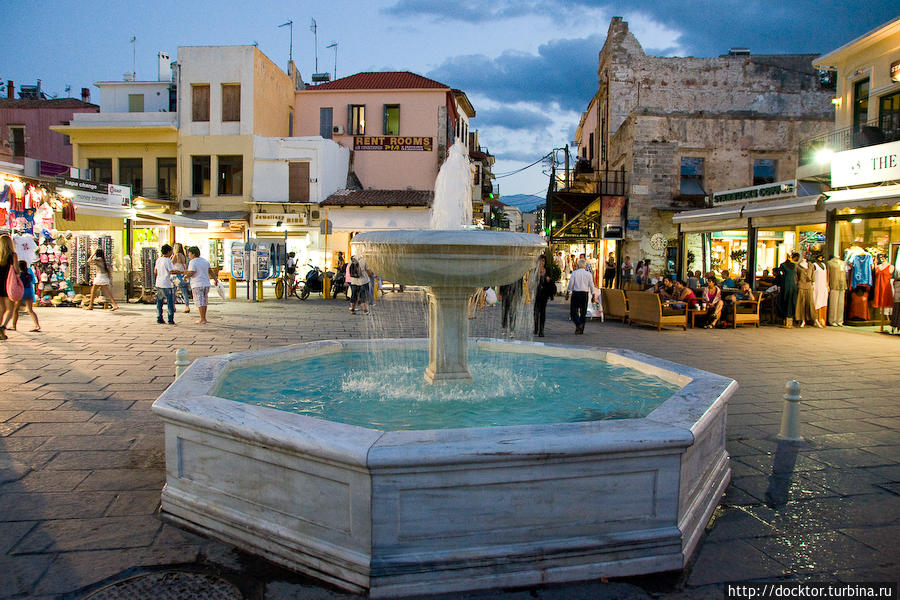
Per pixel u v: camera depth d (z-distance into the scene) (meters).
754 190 19.62
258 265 20.09
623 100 27.88
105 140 30.00
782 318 15.04
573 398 4.78
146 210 18.77
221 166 29.84
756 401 6.71
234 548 3.13
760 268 21.50
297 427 2.94
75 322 12.56
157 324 12.52
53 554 3.02
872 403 6.64
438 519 2.72
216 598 2.67
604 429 2.98
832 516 3.67
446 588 2.73
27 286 11.01
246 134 29.19
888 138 15.15
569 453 2.77
